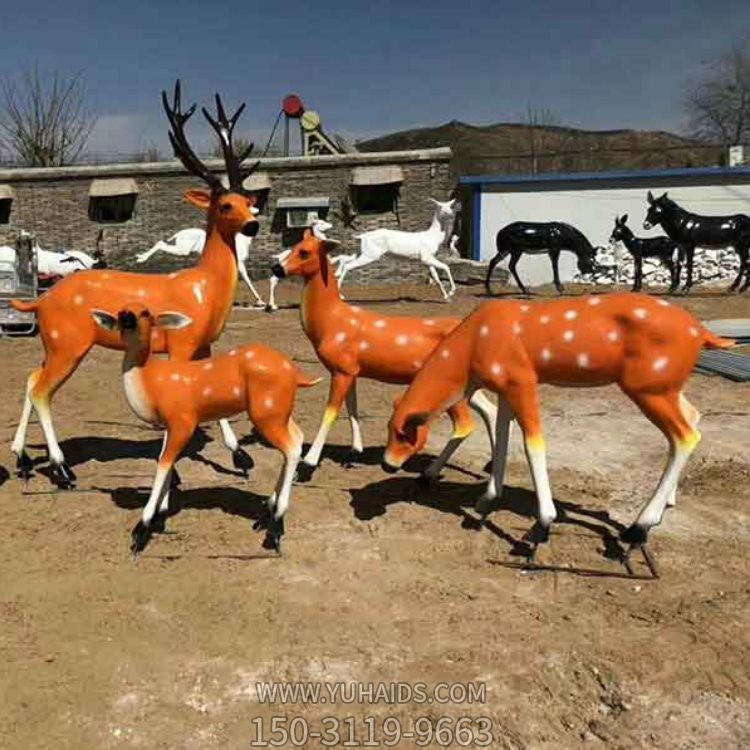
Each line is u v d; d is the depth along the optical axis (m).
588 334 4.09
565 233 17.19
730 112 42.50
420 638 3.57
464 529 4.82
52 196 22.55
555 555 4.43
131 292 5.42
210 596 3.96
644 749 2.85
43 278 16.47
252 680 3.27
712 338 4.07
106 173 22.28
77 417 7.64
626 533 4.34
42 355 11.32
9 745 2.88
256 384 4.24
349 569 4.27
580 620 3.71
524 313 4.30
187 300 5.51
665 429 4.14
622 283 21.61
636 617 3.74
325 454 6.44
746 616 3.74
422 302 17.30
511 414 4.81
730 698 3.13
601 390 8.73
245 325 14.13
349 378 5.64
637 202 22.20
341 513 5.09
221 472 5.96
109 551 4.49
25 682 3.24
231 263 5.70
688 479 5.65
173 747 2.88
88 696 3.16
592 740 2.90
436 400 4.52
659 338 3.97
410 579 4.15
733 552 4.45
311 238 5.55
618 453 6.36
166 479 4.69
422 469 6.02
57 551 4.51
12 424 7.38
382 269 22.12
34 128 32.38
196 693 3.18
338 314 5.59
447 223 16.75
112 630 3.64
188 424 4.41
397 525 4.89
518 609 3.83
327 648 3.50
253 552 4.48
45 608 3.85
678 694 3.16
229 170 5.89
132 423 7.42
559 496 5.36
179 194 22.34
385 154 21.78
